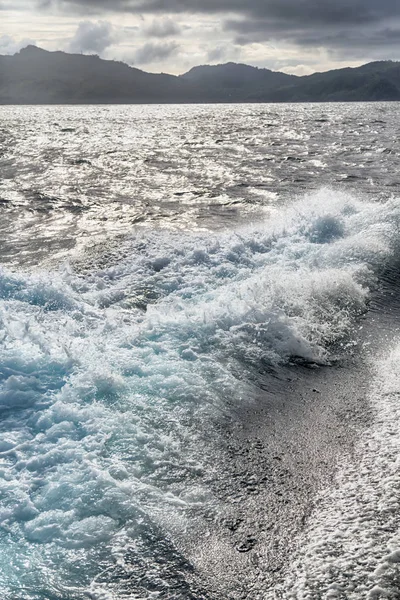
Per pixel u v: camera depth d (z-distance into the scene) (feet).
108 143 128.47
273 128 178.19
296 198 54.85
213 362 19.47
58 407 15.81
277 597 10.74
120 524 12.18
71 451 14.15
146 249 33.99
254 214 47.60
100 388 16.93
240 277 28.19
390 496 13.41
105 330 21.30
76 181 68.85
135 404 16.46
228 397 17.66
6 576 10.72
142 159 93.15
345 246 32.76
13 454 13.98
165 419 16.02
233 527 12.49
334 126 181.98
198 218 46.26
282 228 37.14
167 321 21.93
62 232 41.50
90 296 26.02
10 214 48.85
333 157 89.81
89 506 12.51
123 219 46.32
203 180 68.39
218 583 11.05
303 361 20.89
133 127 202.39
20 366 17.76
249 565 11.48
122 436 14.99
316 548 11.89
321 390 18.99
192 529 12.32
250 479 14.15
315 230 35.96
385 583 10.94
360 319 24.81
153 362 18.86
